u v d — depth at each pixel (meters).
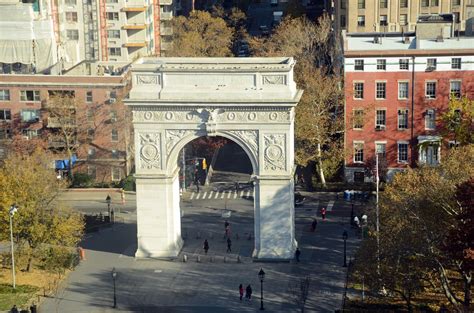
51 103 189.12
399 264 122.38
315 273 145.88
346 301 134.62
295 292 138.62
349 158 188.00
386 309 130.25
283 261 150.88
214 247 157.75
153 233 153.38
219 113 148.12
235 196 185.75
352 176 188.50
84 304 136.75
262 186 150.00
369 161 184.75
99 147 192.50
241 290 136.88
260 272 133.88
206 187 191.88
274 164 149.25
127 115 190.88
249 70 146.50
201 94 147.38
